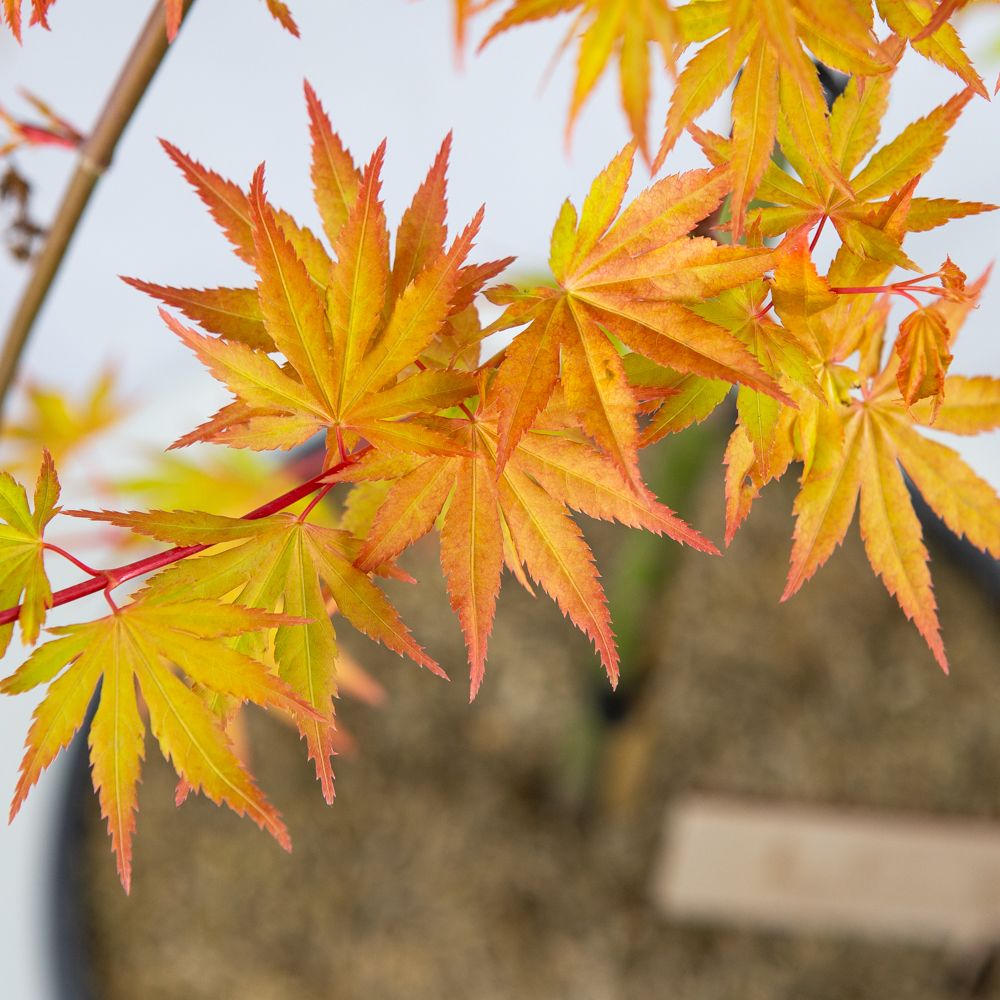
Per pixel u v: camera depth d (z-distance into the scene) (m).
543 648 1.43
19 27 0.57
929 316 0.56
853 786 1.34
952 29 0.56
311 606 0.56
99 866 1.22
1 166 0.67
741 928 1.28
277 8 0.57
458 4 0.53
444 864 1.29
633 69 0.52
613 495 0.56
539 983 1.22
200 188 0.58
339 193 0.59
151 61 0.64
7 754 1.14
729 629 1.45
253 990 1.18
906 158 0.57
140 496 0.86
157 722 0.55
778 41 0.54
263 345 0.58
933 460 0.59
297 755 1.34
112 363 0.99
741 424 0.57
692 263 0.56
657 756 1.36
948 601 1.46
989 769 1.36
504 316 0.56
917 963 1.26
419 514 0.56
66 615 1.09
